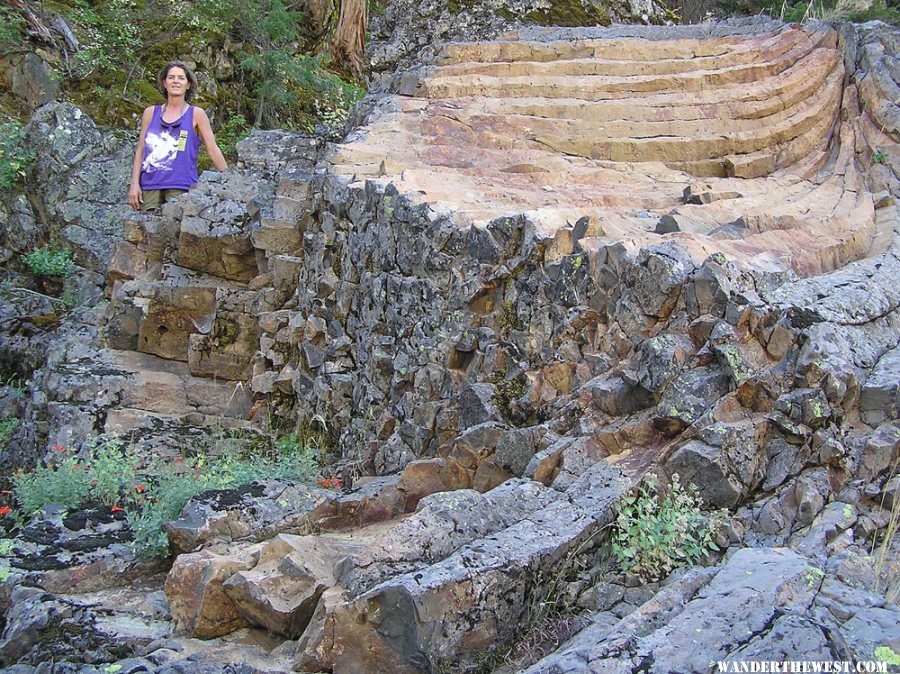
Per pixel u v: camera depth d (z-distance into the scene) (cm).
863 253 478
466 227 461
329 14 1104
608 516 328
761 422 338
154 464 488
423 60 721
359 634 296
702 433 334
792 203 537
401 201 497
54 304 779
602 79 667
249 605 322
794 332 352
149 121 685
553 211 452
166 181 671
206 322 621
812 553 301
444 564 298
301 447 543
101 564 365
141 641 323
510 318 435
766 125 637
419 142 614
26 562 362
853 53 683
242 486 402
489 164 588
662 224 457
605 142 615
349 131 712
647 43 697
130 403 582
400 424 477
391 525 393
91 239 811
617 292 394
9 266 820
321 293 569
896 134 612
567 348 405
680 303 373
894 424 337
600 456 360
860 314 376
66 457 500
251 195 653
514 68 682
